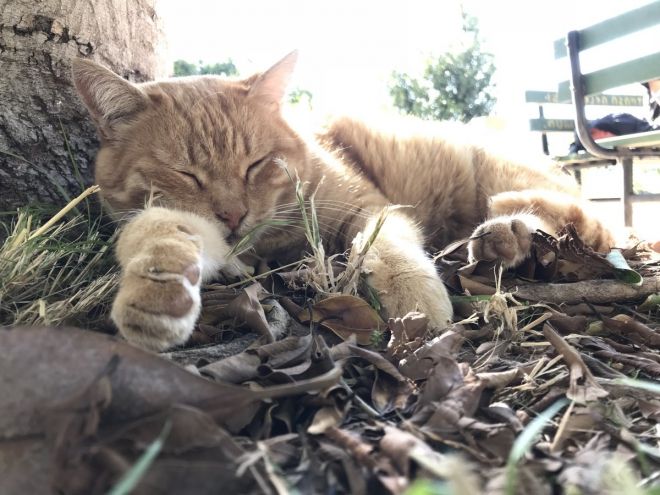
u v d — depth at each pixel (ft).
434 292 0.97
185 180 1.13
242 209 1.14
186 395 0.51
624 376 0.72
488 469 0.51
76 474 0.45
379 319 0.85
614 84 2.17
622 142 2.24
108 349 0.51
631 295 1.07
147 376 0.51
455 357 0.73
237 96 1.23
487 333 0.90
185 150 1.13
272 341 0.77
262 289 0.93
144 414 0.50
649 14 1.99
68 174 1.22
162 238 0.80
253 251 1.22
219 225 1.13
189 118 1.16
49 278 0.96
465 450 0.54
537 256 1.10
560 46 2.66
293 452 0.53
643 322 1.02
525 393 0.69
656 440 0.59
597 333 0.92
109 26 1.28
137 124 1.17
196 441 0.48
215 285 0.95
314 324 0.86
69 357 0.50
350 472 0.49
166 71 1.57
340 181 1.33
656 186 4.10
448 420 0.57
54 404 0.48
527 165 1.70
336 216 1.29
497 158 1.68
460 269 1.07
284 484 0.46
